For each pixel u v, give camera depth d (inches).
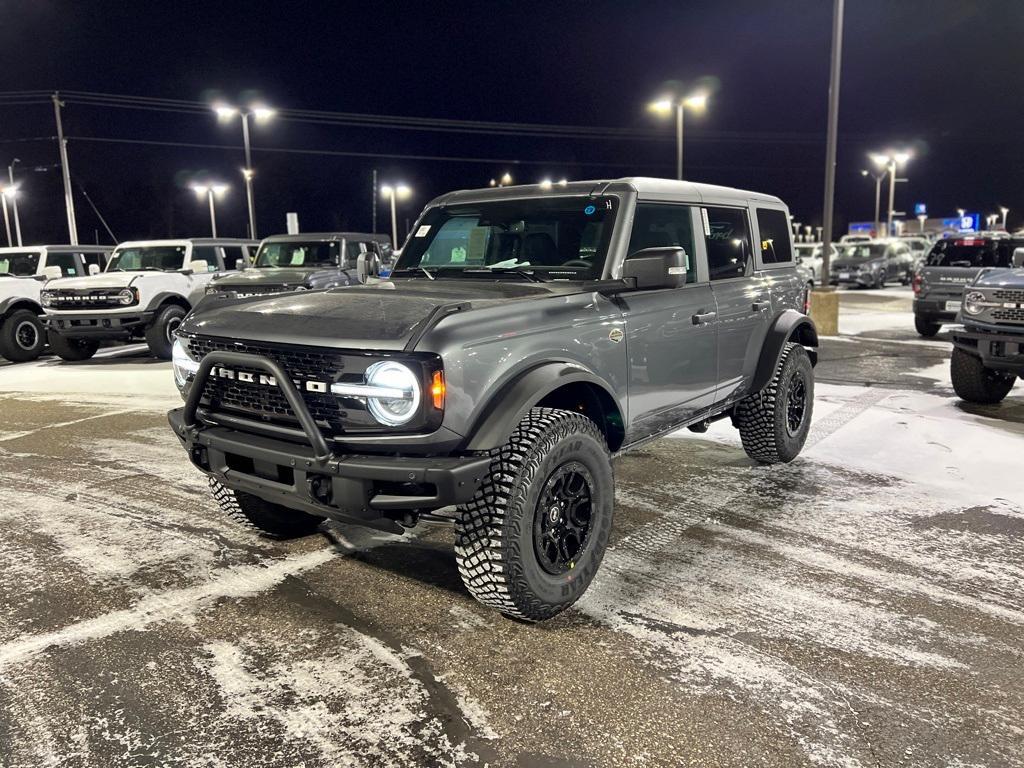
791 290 235.6
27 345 504.7
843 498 205.2
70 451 259.3
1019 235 523.2
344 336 122.8
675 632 134.0
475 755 102.0
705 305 186.2
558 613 139.8
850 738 104.9
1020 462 235.6
